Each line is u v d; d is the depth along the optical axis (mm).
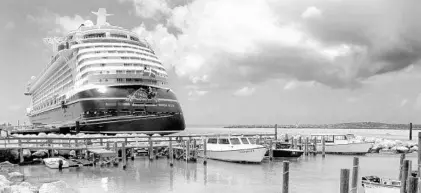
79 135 45594
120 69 56469
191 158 36688
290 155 39750
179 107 60906
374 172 31359
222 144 37625
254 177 28109
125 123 54781
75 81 61219
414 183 14078
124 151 32062
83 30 67688
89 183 24891
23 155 33125
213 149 37875
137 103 55688
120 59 59094
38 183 23828
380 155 46281
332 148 46750
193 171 30703
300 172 30984
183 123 61062
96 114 54344
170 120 58094
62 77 73312
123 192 22469
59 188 18844
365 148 47000
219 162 36438
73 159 33781
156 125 56688
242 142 37094
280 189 23891
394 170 32594
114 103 54656
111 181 25766
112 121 54219
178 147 39406
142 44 67562
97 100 54562
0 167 29656
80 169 30656
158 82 60094
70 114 62031
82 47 62438
